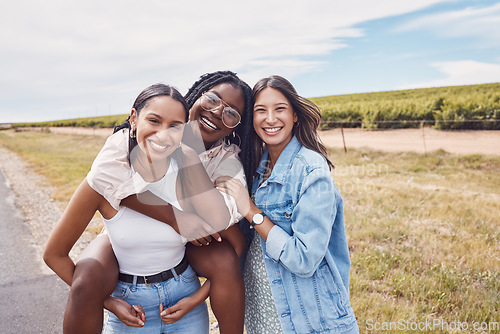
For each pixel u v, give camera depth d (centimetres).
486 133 1952
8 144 3850
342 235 192
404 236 555
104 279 163
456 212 671
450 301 376
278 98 179
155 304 176
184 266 182
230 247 182
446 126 2148
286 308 179
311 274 172
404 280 411
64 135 4862
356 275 429
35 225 735
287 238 172
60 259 168
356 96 4522
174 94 152
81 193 158
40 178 1391
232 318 176
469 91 3478
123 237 164
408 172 1213
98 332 164
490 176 1115
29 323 370
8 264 523
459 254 484
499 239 540
